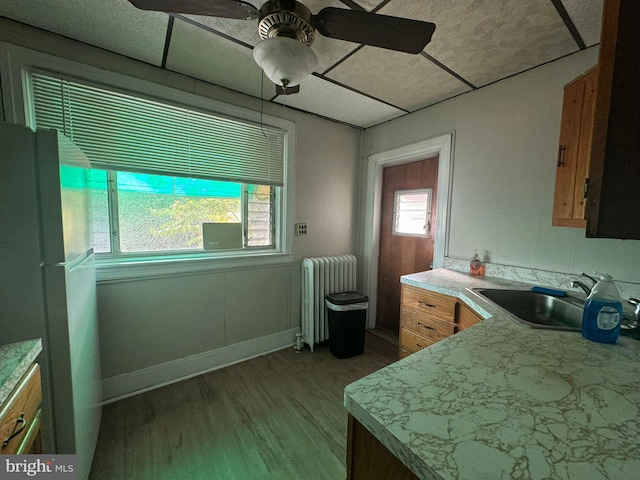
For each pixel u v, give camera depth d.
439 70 1.75
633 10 0.57
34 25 1.38
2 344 0.87
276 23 1.07
